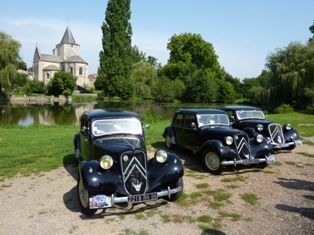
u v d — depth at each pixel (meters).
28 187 7.05
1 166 8.87
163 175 5.62
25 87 81.25
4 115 34.81
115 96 69.25
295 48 36.75
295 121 22.72
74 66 107.62
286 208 5.70
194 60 78.56
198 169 8.59
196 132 9.40
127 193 5.30
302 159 9.99
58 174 8.15
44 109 44.84
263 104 39.59
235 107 12.16
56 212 5.53
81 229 4.84
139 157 5.58
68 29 120.69
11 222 5.12
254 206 5.81
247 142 8.11
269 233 4.69
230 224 5.01
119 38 70.44
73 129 18.97
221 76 81.31
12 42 47.41
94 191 5.24
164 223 5.05
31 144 12.45
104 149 5.98
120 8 70.81
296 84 34.75
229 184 7.20
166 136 11.67
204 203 5.95
